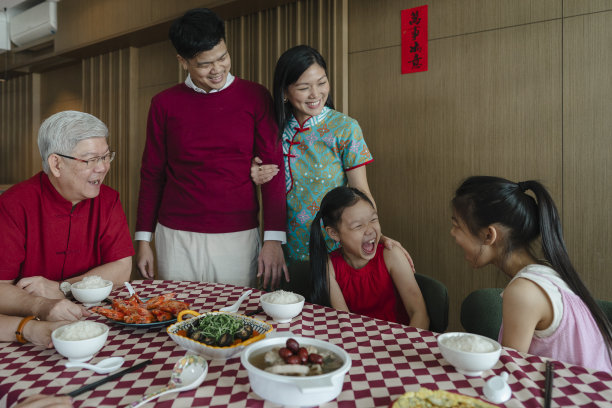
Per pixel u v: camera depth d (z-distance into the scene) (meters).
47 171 1.54
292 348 0.92
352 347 1.10
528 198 1.25
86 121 1.49
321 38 3.29
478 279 2.89
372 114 3.21
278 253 2.04
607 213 2.49
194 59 1.83
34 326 1.13
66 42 5.06
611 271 2.50
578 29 2.52
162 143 2.11
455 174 2.93
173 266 2.11
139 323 1.22
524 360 1.00
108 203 1.79
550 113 2.62
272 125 2.09
